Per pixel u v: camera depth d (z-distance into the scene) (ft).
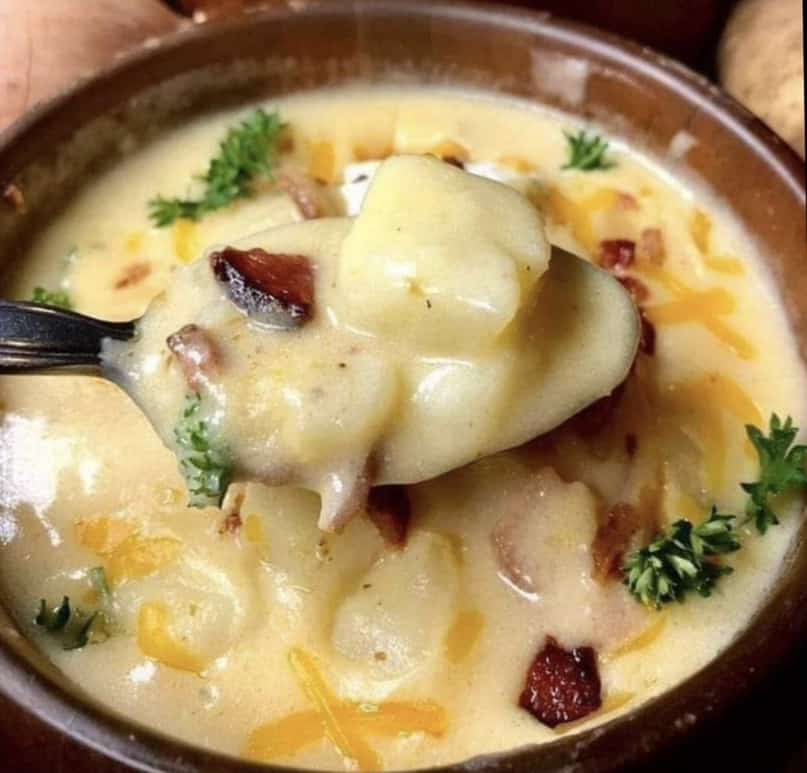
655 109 0.77
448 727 0.55
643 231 0.73
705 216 0.75
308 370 0.54
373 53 0.81
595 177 0.77
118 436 0.63
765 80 0.90
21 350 0.57
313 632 0.57
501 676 0.56
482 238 0.54
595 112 0.80
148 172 0.78
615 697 0.56
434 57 0.81
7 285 0.71
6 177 0.71
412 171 0.56
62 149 0.74
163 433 0.56
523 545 0.58
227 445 0.54
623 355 0.56
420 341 0.54
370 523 0.58
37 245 0.73
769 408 0.66
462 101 0.82
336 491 0.54
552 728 0.55
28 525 0.61
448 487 0.60
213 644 0.57
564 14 0.93
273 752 0.54
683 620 0.57
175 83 0.78
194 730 0.54
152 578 0.58
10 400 0.65
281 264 0.57
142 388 0.57
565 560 0.58
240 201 0.74
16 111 0.84
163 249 0.72
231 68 0.79
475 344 0.54
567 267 0.58
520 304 0.53
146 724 0.54
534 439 0.60
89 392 0.65
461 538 0.59
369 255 0.54
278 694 0.55
